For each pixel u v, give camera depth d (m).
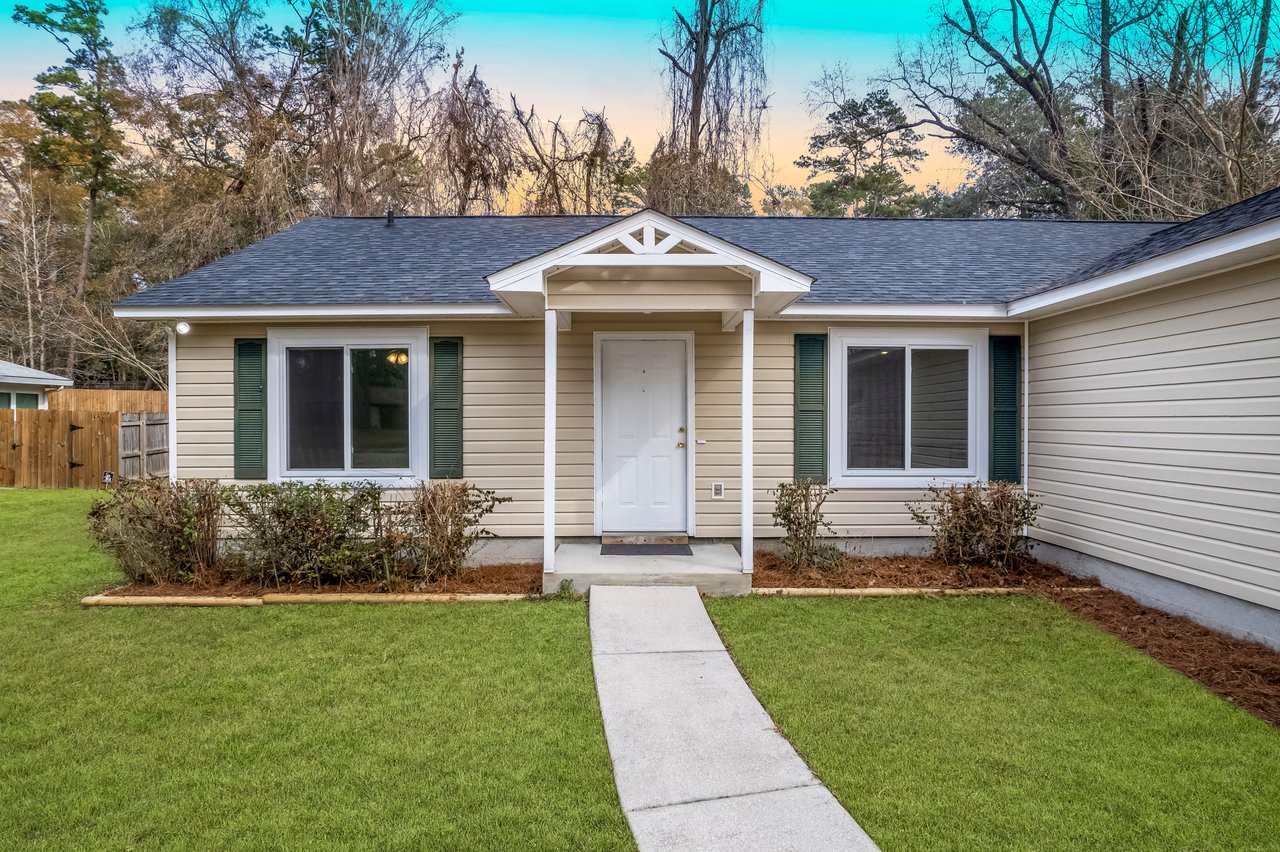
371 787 2.72
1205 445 4.78
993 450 6.93
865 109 20.20
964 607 5.24
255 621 4.85
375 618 4.93
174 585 5.72
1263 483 4.36
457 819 2.52
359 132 17.42
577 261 5.27
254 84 18.50
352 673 3.88
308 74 18.58
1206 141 13.90
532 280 5.32
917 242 8.50
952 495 6.34
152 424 13.44
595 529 6.91
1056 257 7.91
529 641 4.43
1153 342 5.25
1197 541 4.85
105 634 4.55
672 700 3.58
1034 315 6.48
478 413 6.82
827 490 6.48
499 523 6.82
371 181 17.66
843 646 4.37
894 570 6.22
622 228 5.25
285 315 6.41
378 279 6.99
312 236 8.59
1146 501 5.32
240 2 18.19
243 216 16.95
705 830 2.47
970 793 2.70
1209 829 2.48
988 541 6.12
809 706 3.49
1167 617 5.02
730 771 2.88
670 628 4.69
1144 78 13.99
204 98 18.17
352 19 18.02
